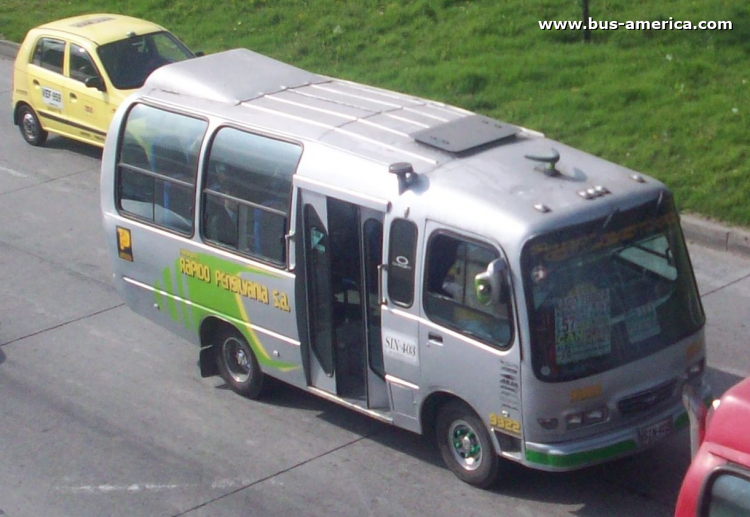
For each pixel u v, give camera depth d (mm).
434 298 9234
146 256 11867
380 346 10086
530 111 17812
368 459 10312
